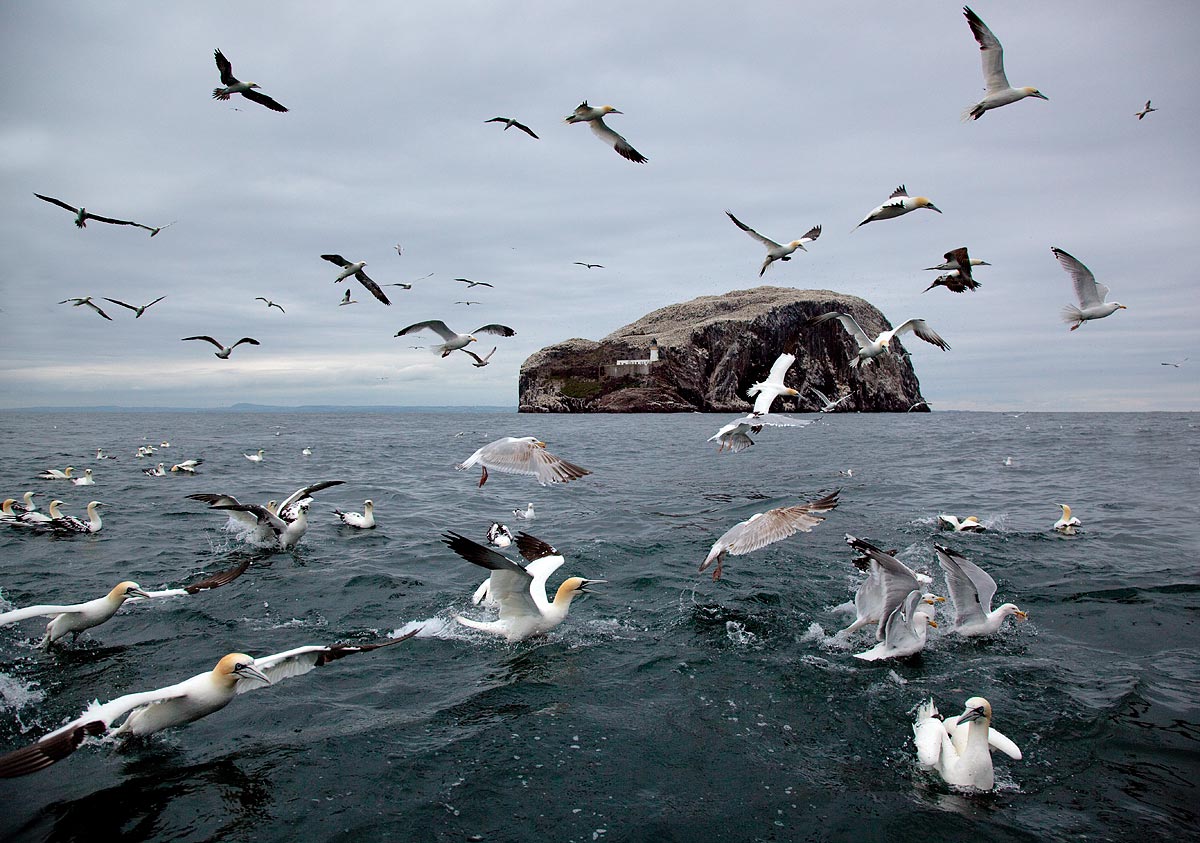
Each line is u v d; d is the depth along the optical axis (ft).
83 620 36.06
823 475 115.85
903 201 47.44
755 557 56.03
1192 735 28.22
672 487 100.94
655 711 30.63
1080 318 50.70
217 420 557.33
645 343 572.51
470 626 36.91
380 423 456.86
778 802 24.31
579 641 38.65
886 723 29.76
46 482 104.88
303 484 105.91
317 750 27.12
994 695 32.04
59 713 29.76
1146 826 22.90
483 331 54.65
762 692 32.48
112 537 63.41
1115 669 34.53
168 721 26.78
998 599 45.37
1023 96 43.32
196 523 70.49
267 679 27.30
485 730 28.76
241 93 48.57
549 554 42.55
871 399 479.41
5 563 53.57
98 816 23.16
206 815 23.21
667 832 22.67
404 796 24.30
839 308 527.81
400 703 31.24
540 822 23.08
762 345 521.24
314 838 22.13
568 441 208.54
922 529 67.05
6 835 22.16
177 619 41.09
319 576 50.29
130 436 258.57
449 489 100.17
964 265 45.32
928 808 23.98
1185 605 43.16
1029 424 341.00
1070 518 65.67
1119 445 184.24
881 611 35.60
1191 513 75.82
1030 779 25.71
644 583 49.14
